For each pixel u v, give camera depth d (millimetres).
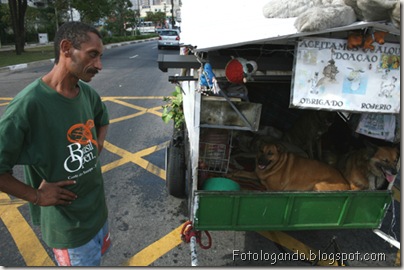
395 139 2480
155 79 11414
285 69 2174
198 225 2330
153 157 5113
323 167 2762
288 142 3445
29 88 1546
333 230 3461
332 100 2064
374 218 2498
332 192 2336
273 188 2795
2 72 12375
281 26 1891
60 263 1921
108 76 11883
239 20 2281
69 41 1521
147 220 3523
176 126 4242
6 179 1470
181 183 3670
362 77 2031
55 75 1604
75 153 1695
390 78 2043
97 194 1916
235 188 2516
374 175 2617
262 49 2193
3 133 1411
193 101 2396
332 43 1972
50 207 1763
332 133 3688
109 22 39938
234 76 2078
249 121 2303
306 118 3396
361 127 2578
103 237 2105
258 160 2783
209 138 2654
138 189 4160
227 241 3240
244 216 2342
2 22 25688
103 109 2150
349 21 1748
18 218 3529
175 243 3180
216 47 1927
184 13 3816
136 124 6656
